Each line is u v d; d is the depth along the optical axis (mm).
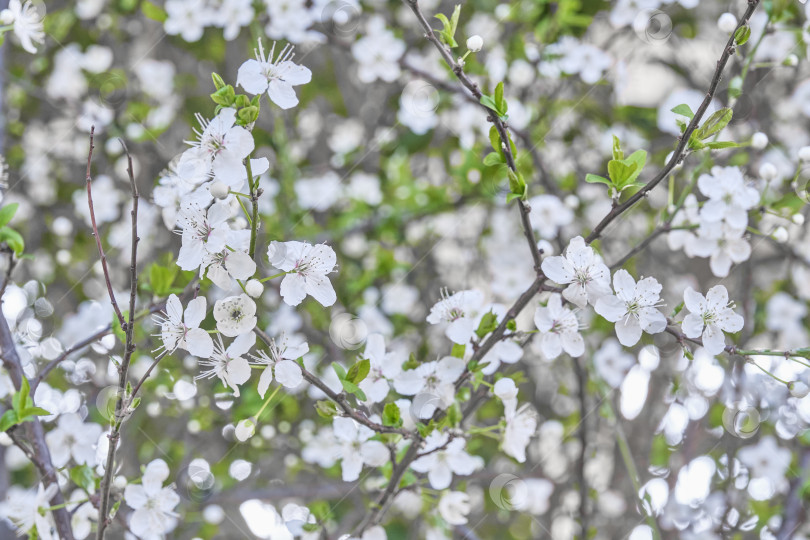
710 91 711
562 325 757
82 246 1078
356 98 1303
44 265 1071
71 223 1121
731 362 927
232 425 922
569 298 736
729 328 735
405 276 1147
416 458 763
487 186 1033
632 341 734
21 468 936
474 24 1138
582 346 757
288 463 957
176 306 716
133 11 1216
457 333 772
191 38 950
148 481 771
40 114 1178
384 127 1201
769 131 1040
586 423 942
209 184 726
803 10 950
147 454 949
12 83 1072
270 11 947
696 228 827
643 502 892
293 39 950
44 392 826
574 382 1119
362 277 1053
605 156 1100
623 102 1122
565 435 983
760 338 1015
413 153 1180
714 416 958
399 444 796
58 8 1217
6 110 1038
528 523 1062
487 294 1096
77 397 841
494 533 1075
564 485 1062
